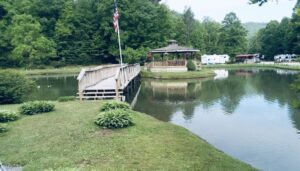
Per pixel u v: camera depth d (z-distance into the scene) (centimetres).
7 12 6488
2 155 853
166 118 1608
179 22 7356
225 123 1487
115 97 1788
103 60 6350
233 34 8200
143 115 1413
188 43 7431
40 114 1359
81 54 6197
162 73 4034
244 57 8112
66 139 977
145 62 5341
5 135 1042
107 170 738
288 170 922
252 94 2405
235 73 4616
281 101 2055
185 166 784
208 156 876
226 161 855
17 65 6000
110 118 1119
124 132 1059
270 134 1291
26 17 5916
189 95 2442
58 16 6544
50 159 812
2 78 1723
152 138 1009
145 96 2425
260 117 1602
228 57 7806
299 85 523
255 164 971
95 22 6312
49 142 953
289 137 1242
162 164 786
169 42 4491
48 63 6072
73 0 6750
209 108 1872
